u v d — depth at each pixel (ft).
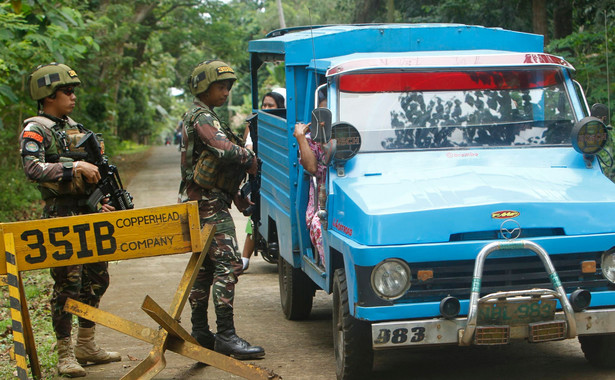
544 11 49.88
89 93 79.61
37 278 31.22
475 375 18.16
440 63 19.57
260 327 23.75
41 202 55.06
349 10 72.79
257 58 29.53
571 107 19.90
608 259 16.48
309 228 21.26
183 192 20.10
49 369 19.39
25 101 47.34
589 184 17.78
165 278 31.91
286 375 18.74
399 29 22.09
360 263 15.75
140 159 119.24
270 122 26.17
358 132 18.30
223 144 19.21
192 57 132.67
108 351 21.01
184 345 17.51
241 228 44.27
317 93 19.85
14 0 35.88
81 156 18.01
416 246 15.69
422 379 17.93
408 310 15.72
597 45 46.57
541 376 17.89
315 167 19.72
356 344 16.90
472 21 55.88
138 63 123.54
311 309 25.18
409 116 19.27
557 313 16.03
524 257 16.19
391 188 17.26
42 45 39.50
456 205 16.07
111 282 31.32
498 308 15.58
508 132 19.42
